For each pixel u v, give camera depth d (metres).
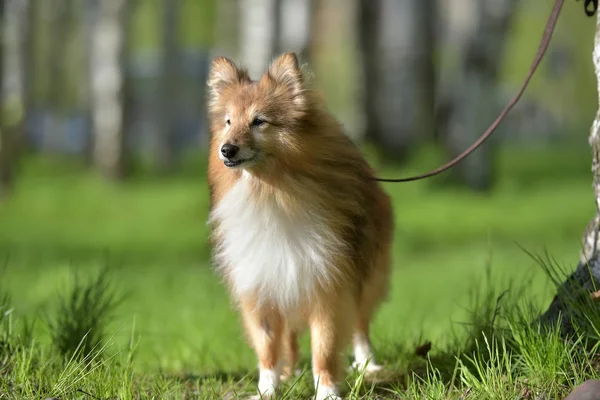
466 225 19.19
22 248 17.45
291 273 6.02
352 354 7.79
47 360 6.39
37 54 47.44
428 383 5.66
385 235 7.25
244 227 6.11
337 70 40.31
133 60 49.31
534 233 18.14
